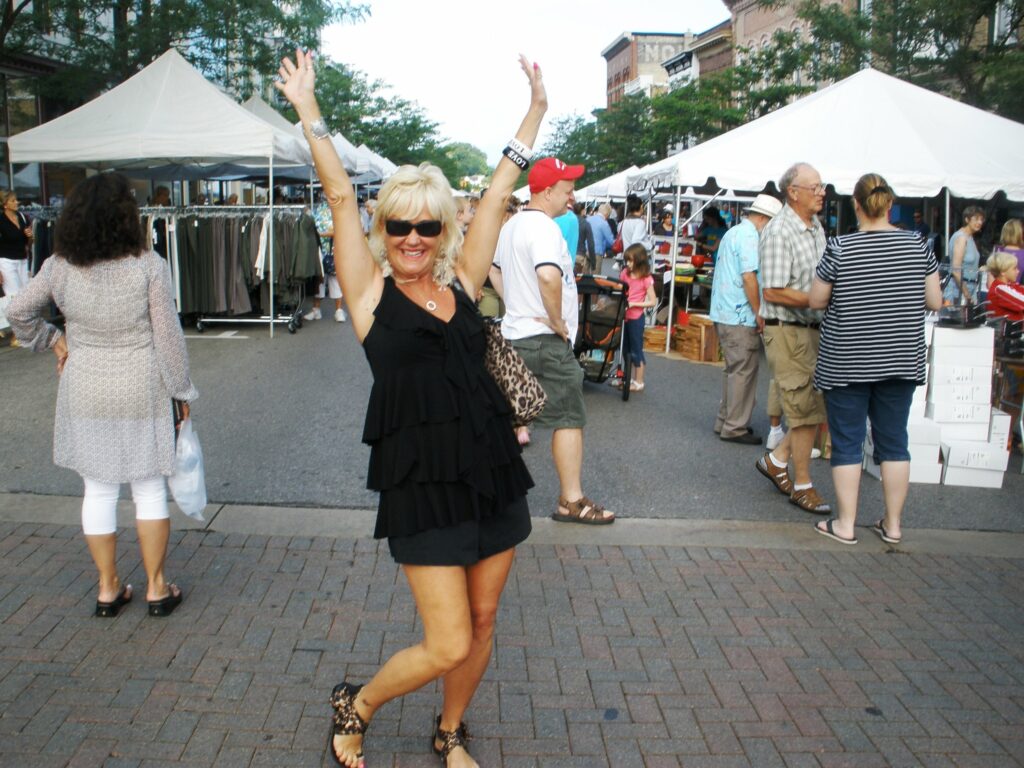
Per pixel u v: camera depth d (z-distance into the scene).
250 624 3.97
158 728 3.20
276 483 5.84
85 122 11.56
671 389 9.36
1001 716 3.46
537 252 5.04
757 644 3.96
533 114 3.06
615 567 4.71
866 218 4.94
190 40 17.58
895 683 3.67
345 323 13.57
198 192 23.91
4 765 2.97
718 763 3.12
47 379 8.83
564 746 3.20
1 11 14.98
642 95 43.81
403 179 2.76
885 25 17.23
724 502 5.79
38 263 11.83
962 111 10.59
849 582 4.64
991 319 7.34
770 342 5.58
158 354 3.85
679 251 15.76
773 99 27.89
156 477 3.95
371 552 4.77
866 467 6.52
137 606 4.11
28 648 3.71
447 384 2.71
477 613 2.92
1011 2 15.07
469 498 2.69
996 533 5.40
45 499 5.42
